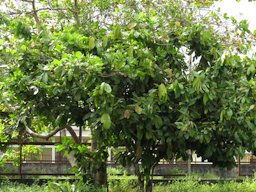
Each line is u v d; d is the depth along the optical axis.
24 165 12.61
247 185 9.60
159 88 4.62
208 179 11.24
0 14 7.20
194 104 4.96
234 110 4.95
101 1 8.41
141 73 4.80
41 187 9.30
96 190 7.29
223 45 5.70
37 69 5.16
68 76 4.34
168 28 5.60
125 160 5.70
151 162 5.42
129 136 4.86
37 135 8.17
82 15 8.30
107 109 4.27
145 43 5.31
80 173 6.78
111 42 5.31
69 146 6.48
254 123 5.01
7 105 7.84
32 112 5.36
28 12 9.10
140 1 8.46
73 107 5.27
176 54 5.54
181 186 9.37
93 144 8.42
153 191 9.09
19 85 5.20
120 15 7.76
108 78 4.65
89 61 4.33
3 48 5.67
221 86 5.09
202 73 4.76
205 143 5.17
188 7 7.95
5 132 9.29
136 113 4.65
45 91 5.21
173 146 5.26
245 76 5.30
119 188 8.76
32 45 5.35
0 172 11.67
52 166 12.84
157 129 4.90
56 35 5.39
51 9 8.91
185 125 4.70
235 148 5.18
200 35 5.45
